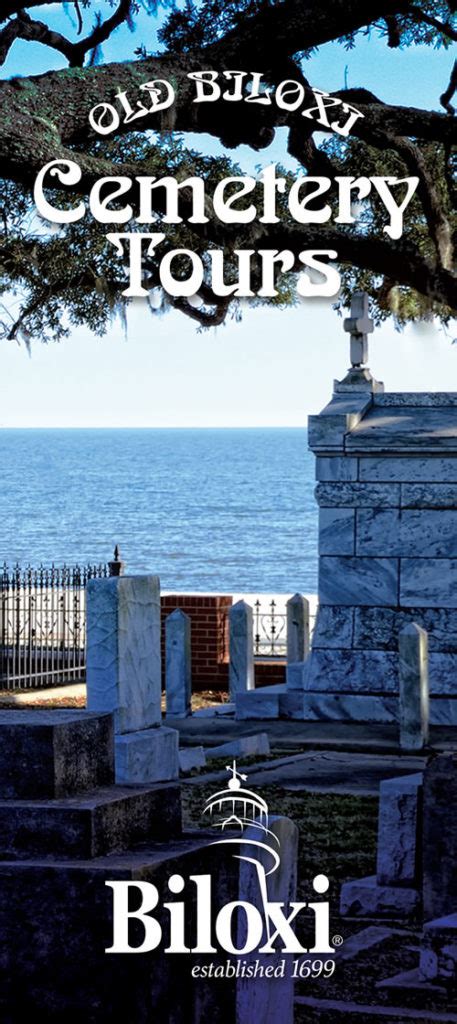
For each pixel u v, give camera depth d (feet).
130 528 295.69
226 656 79.05
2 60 35.42
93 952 18.99
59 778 20.31
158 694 44.47
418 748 53.26
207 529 294.05
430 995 24.22
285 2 32.76
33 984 19.13
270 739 56.03
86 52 36.86
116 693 42.27
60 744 20.35
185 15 42.80
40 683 77.41
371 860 34.96
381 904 29.99
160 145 65.51
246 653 65.87
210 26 42.83
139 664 43.32
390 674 59.47
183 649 63.21
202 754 50.31
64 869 19.07
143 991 19.01
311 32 32.78
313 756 52.75
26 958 19.17
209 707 66.64
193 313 51.60
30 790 20.26
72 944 19.04
